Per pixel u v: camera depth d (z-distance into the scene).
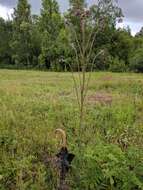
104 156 4.78
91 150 4.93
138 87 16.84
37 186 4.81
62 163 4.44
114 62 43.62
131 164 4.81
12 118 8.28
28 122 8.13
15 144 6.34
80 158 4.64
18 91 14.66
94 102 11.88
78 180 4.56
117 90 16.72
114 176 4.64
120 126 8.05
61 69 44.66
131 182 4.56
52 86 18.36
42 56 50.09
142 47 50.75
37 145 6.36
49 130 7.37
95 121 8.48
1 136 6.66
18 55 56.75
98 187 4.54
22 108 10.14
